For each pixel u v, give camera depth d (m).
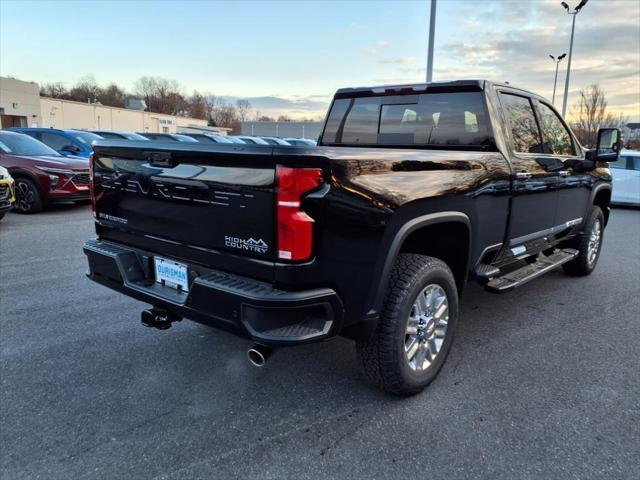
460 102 3.83
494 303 4.85
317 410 2.85
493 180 3.40
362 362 2.87
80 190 9.70
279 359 3.48
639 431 2.69
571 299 5.01
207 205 2.52
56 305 4.45
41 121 50.34
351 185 2.37
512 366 3.46
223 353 3.56
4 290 4.84
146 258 2.99
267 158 2.24
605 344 3.87
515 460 2.43
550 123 4.62
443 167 2.94
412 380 2.92
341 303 2.44
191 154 2.54
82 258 6.12
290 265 2.26
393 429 2.67
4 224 8.37
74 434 2.57
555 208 4.56
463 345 3.81
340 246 2.37
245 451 2.46
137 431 2.61
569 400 3.00
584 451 2.51
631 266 6.49
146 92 107.75
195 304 2.53
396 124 4.27
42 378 3.14
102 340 3.73
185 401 2.91
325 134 4.83
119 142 3.00
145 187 2.86
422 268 2.84
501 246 3.75
